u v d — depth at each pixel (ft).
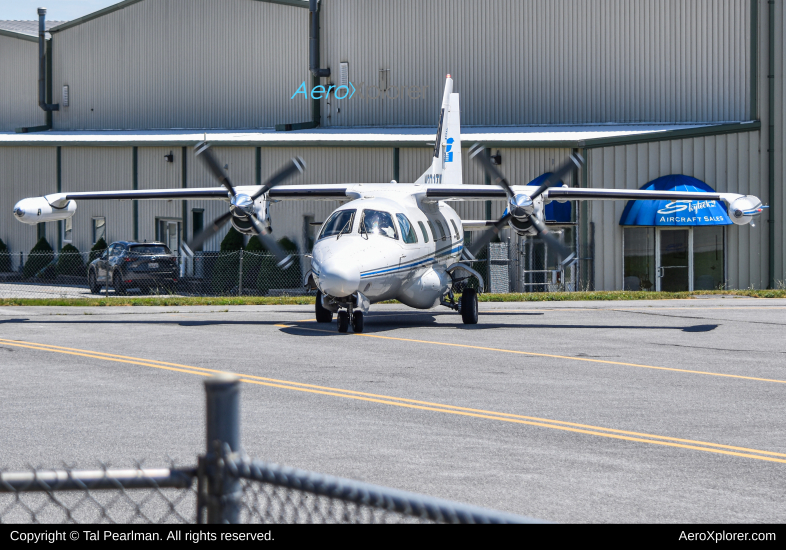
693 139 387.14
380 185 269.03
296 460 100.27
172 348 198.29
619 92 451.94
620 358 182.39
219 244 467.93
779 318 262.06
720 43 427.33
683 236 387.14
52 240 549.95
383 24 507.30
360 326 224.12
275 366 171.53
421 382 153.69
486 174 402.52
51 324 251.39
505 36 476.54
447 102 306.55
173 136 531.50
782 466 98.27
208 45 574.97
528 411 128.98
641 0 444.14
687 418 124.26
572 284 387.14
